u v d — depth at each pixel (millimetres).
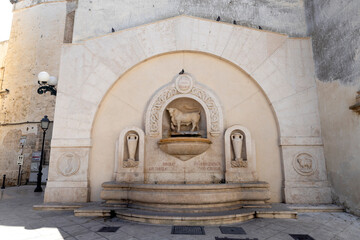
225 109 7195
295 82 7086
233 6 8133
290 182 6512
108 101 7379
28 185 13867
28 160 14469
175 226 4637
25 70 16000
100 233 4215
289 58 7234
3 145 15398
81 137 7016
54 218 5285
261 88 7152
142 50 7488
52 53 15633
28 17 16766
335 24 6293
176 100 7402
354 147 5562
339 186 6059
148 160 6852
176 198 5273
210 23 7531
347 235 4199
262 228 4547
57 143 6953
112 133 7180
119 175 6609
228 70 7434
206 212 5156
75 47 7559
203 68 7469
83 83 7352
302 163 6570
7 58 16797
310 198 6355
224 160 6746
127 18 8156
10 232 4258
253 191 5980
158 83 7434
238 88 7312
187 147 6383
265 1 8102
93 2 8312
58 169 6824
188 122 7164
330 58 6441
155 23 7605
